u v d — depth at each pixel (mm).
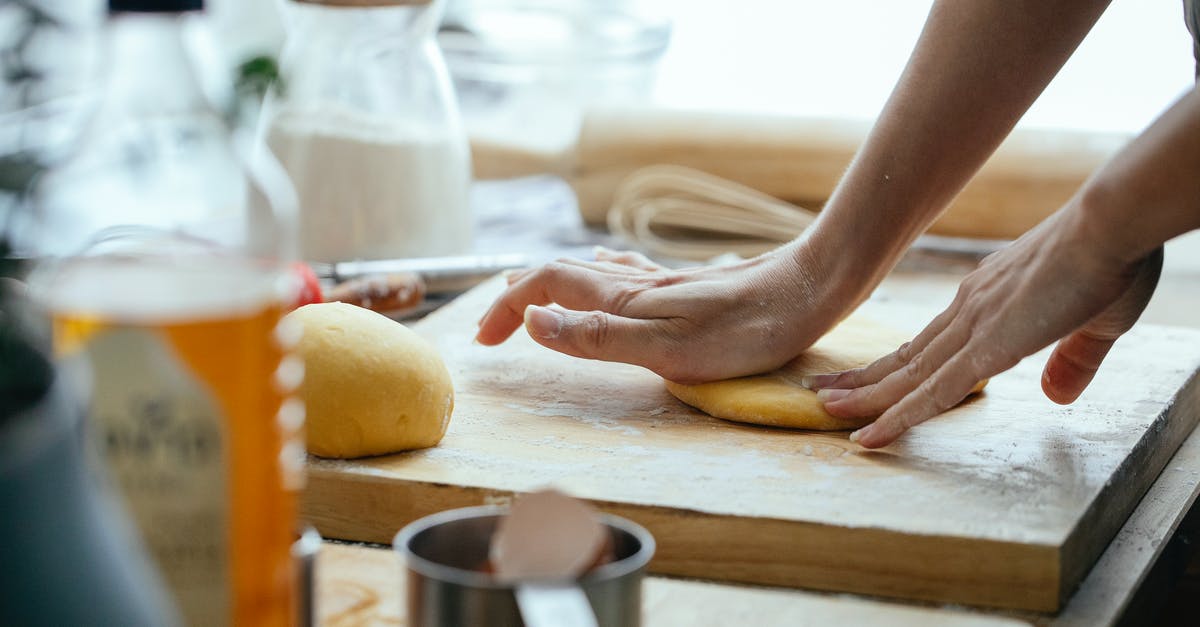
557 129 2059
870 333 1150
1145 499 936
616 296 1034
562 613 486
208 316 484
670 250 1676
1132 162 755
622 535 583
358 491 834
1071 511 779
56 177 571
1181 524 963
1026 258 850
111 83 529
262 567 513
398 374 865
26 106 779
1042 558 729
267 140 1321
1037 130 1673
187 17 500
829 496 806
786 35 2395
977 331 860
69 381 406
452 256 1400
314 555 586
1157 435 969
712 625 653
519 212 1936
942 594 751
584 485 821
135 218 548
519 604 515
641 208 1734
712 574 784
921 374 902
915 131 974
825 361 1062
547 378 1084
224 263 531
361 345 868
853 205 1003
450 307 1298
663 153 1764
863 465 869
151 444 489
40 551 384
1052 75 955
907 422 881
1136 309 883
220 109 554
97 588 400
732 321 1003
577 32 2084
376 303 1233
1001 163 1637
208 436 491
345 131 1317
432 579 525
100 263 521
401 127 1342
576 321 996
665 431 947
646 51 2102
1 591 379
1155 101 2158
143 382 484
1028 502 796
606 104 1858
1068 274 800
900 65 2354
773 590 771
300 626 583
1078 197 812
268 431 510
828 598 734
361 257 1335
